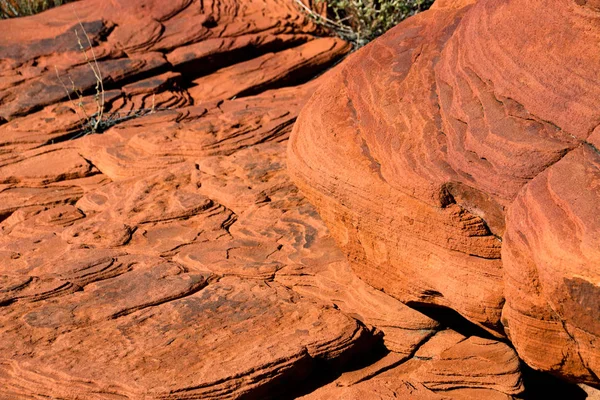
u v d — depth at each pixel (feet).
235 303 17.07
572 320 12.30
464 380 15.48
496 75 14.67
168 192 21.81
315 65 32.60
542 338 13.23
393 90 17.02
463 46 15.85
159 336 15.93
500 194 13.93
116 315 16.66
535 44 13.98
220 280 18.12
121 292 17.47
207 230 20.02
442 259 15.20
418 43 17.58
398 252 16.06
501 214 14.01
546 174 13.20
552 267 12.17
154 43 31.24
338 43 33.50
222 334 15.98
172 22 32.12
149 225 20.52
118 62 30.32
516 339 13.67
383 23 33.86
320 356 15.70
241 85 30.94
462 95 15.30
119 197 22.09
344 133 17.34
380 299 17.06
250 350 15.37
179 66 31.09
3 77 29.27
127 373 14.75
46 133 26.99
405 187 15.31
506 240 13.37
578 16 13.20
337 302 17.43
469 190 14.39
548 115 13.58
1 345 15.62
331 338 15.78
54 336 15.94
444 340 16.38
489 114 14.53
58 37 30.89
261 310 16.80
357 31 34.45
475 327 16.39
